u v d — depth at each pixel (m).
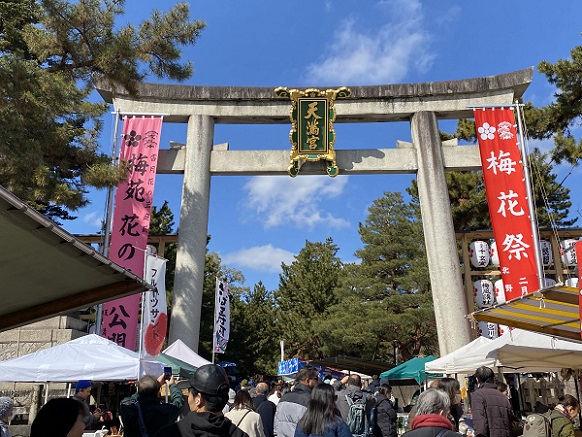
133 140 15.77
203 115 16.38
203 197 15.75
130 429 4.40
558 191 21.83
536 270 14.62
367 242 29.64
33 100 9.73
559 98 16.14
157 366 9.04
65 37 11.20
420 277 25.66
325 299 33.38
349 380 8.58
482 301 16.06
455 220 22.06
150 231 27.97
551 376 12.17
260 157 16.22
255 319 35.94
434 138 16.20
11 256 3.57
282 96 16.11
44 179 10.26
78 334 14.42
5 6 10.65
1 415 5.50
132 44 11.85
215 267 33.47
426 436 3.38
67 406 2.59
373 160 16.23
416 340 26.23
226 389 3.02
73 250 3.53
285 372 23.23
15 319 4.68
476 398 6.19
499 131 15.99
